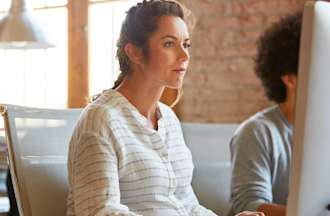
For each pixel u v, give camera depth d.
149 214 1.40
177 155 1.55
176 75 1.44
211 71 3.81
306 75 1.02
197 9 3.82
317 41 1.01
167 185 1.44
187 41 1.46
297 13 1.82
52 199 1.51
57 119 1.60
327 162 1.09
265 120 1.80
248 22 3.71
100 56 4.50
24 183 1.47
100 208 1.25
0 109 1.51
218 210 2.00
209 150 2.07
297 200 1.08
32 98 5.00
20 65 5.08
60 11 4.75
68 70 4.70
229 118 3.77
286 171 1.78
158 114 1.55
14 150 1.48
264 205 1.62
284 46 1.77
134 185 1.38
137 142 1.41
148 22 1.42
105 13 4.46
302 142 1.04
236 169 1.76
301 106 1.03
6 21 3.15
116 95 1.45
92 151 1.31
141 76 1.47
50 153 1.54
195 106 3.84
